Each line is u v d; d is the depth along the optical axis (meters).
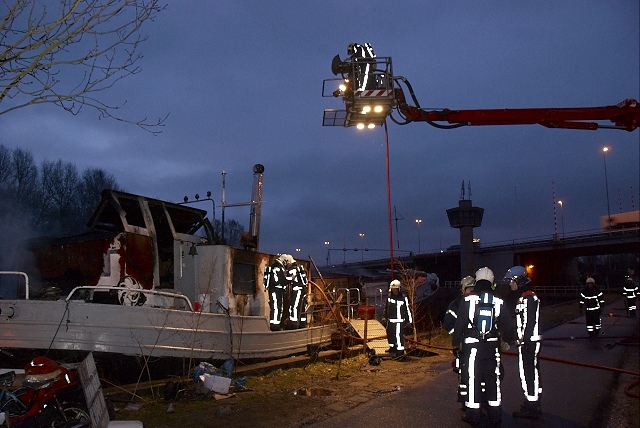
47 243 10.05
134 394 8.29
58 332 8.30
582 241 56.41
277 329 11.66
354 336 14.14
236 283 11.26
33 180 32.25
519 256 63.44
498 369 7.12
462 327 7.14
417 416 7.48
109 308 8.57
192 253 10.73
